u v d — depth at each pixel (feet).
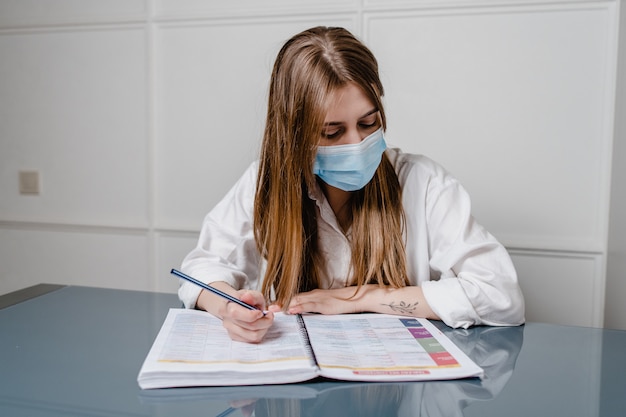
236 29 6.27
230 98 6.38
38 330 2.92
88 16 6.65
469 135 5.86
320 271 3.78
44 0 6.79
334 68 3.05
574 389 2.22
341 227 3.88
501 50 5.70
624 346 2.77
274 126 3.46
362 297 3.28
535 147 5.74
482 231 3.53
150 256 6.82
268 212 3.66
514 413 1.98
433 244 3.65
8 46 6.95
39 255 7.19
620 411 2.01
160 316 3.21
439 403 2.06
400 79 5.96
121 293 3.76
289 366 2.24
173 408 2.00
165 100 6.55
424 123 5.96
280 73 3.36
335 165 3.27
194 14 6.34
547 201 5.77
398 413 1.98
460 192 3.67
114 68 6.65
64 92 6.84
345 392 2.16
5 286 7.34
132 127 6.69
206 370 2.20
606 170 5.57
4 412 1.95
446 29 5.79
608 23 5.44
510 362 2.53
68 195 7.00
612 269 5.36
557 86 5.62
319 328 2.89
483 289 3.13
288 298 3.33
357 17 5.97
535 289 5.90
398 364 2.38
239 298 2.83
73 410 1.97
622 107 5.14
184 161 6.59
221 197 6.54
